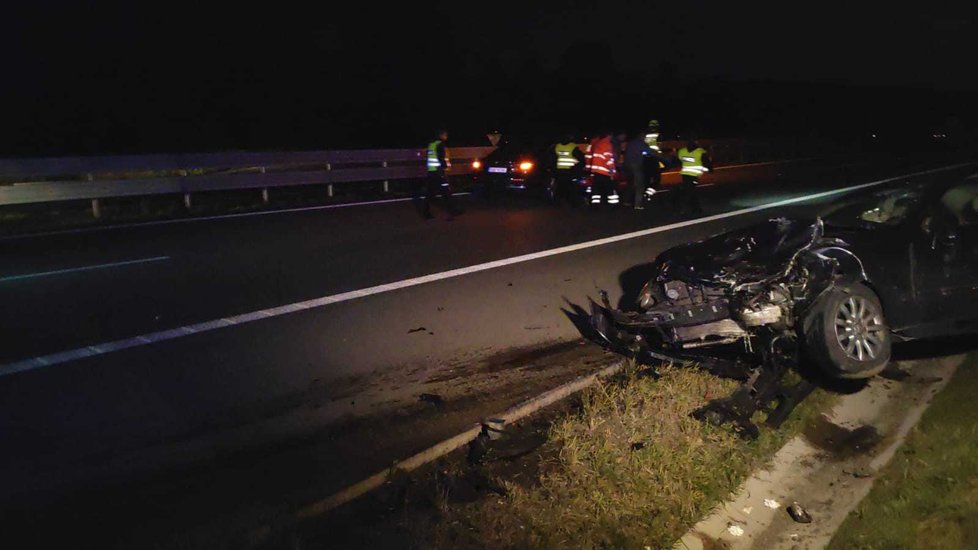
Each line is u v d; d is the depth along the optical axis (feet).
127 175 61.05
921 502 15.48
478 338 26.76
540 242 43.19
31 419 19.89
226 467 17.46
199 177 56.29
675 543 14.70
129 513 15.42
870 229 22.85
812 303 20.93
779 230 23.39
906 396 20.84
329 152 64.59
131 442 18.71
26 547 14.24
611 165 56.03
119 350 24.89
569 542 14.40
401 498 15.70
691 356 22.67
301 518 14.90
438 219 51.16
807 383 20.85
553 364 24.20
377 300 31.04
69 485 16.63
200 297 30.96
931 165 105.81
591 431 18.28
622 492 15.96
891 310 21.98
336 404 21.13
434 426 19.53
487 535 14.40
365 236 44.29
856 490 16.84
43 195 48.52
